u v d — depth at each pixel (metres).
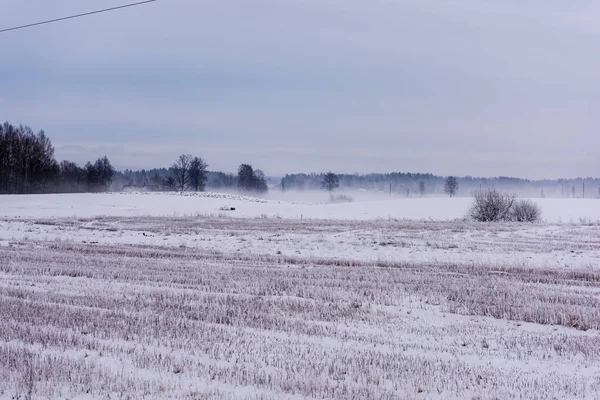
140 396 7.76
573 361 9.95
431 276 19.48
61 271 19.59
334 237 33.94
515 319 13.38
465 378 8.79
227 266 21.62
